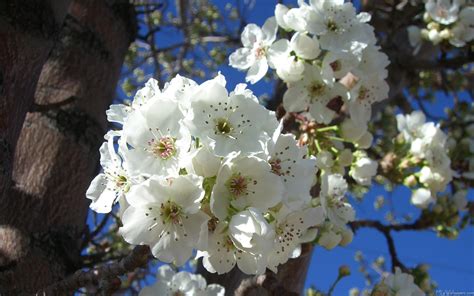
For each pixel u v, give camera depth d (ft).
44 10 0.61
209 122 0.44
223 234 0.44
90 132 0.77
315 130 0.70
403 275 0.71
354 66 0.67
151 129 0.44
